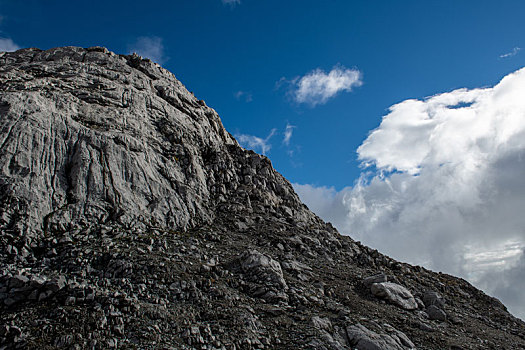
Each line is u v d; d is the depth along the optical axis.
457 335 24.48
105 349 16.34
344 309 24.06
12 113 29.19
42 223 24.45
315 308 23.42
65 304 18.53
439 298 29.80
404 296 27.88
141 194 30.97
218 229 33.44
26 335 16.33
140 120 38.12
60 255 22.80
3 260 21.11
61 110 33.16
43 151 28.27
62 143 29.88
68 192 27.36
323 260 32.97
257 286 24.25
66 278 20.59
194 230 31.95
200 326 19.12
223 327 19.50
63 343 16.17
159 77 48.62
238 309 21.33
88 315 17.94
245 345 18.47
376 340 20.28
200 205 35.28
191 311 20.36
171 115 42.53
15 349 15.62
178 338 18.03
